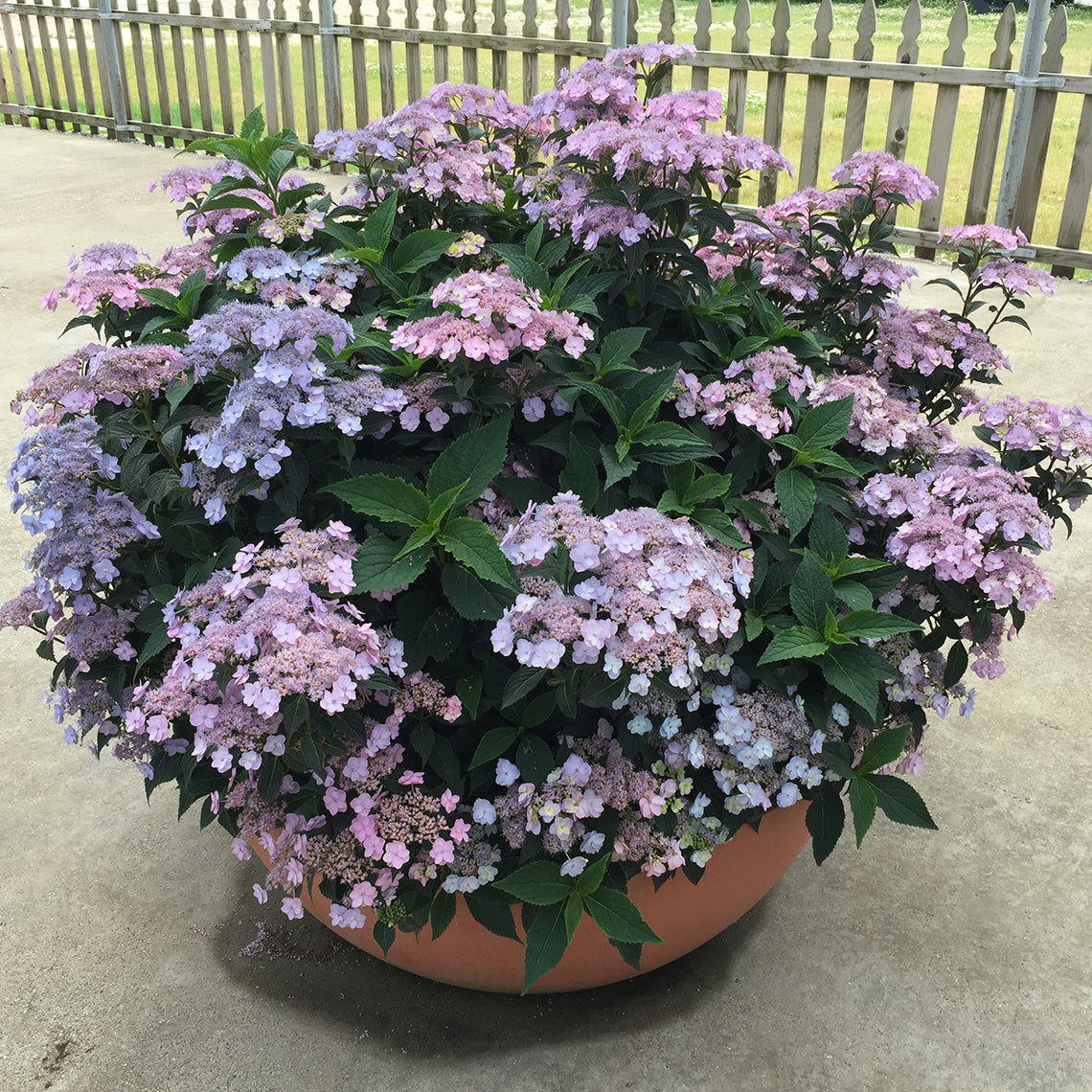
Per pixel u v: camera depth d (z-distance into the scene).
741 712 2.11
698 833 2.12
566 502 2.00
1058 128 10.87
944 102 6.96
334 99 9.48
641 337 2.35
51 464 2.04
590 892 1.95
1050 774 3.15
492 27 8.42
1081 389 5.21
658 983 2.51
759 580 2.27
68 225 7.82
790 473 2.35
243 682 1.71
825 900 2.74
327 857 1.94
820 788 2.20
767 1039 2.37
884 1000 2.46
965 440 4.80
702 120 2.65
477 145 3.05
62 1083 2.26
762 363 2.43
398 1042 2.36
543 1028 2.40
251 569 2.06
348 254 2.63
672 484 2.29
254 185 2.83
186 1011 2.43
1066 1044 2.36
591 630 1.83
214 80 13.02
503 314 2.08
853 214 2.93
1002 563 2.17
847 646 2.09
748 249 3.06
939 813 3.01
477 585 1.98
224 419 1.99
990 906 2.72
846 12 15.99
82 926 2.64
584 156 2.56
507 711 2.08
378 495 1.96
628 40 8.13
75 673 2.33
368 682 1.87
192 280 2.64
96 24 10.70
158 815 3.00
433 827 1.94
